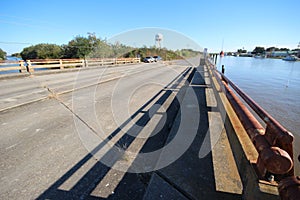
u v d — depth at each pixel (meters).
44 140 2.98
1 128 3.44
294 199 0.86
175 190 1.80
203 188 1.79
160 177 1.99
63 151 2.64
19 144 2.84
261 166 1.24
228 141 2.65
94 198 1.78
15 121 3.79
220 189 1.76
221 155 2.31
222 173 1.98
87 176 2.10
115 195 1.81
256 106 1.58
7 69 10.77
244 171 1.60
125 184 1.97
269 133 1.22
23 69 11.71
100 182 2.00
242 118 1.82
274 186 1.15
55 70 12.94
